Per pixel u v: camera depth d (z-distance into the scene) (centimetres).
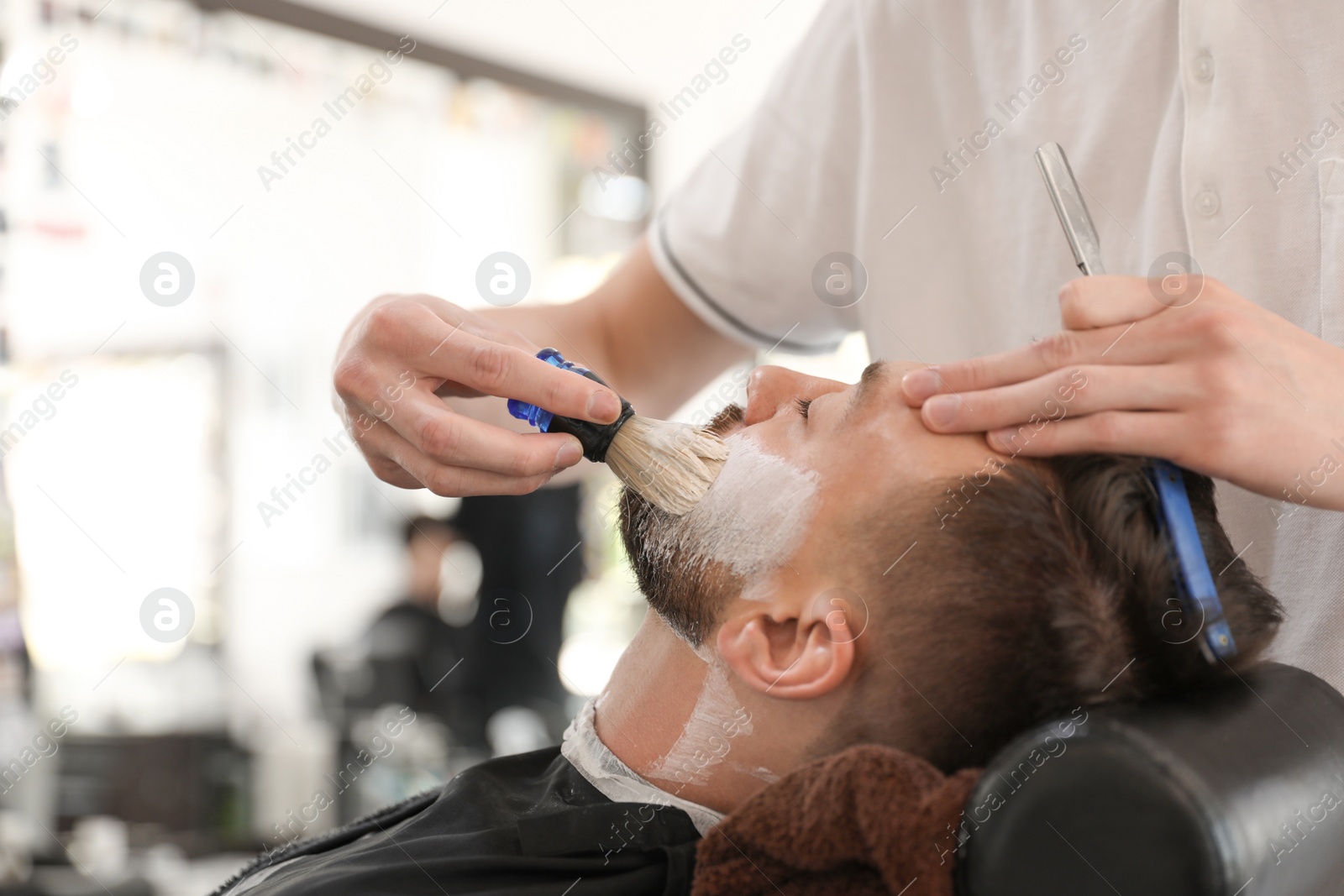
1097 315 68
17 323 225
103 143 234
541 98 292
